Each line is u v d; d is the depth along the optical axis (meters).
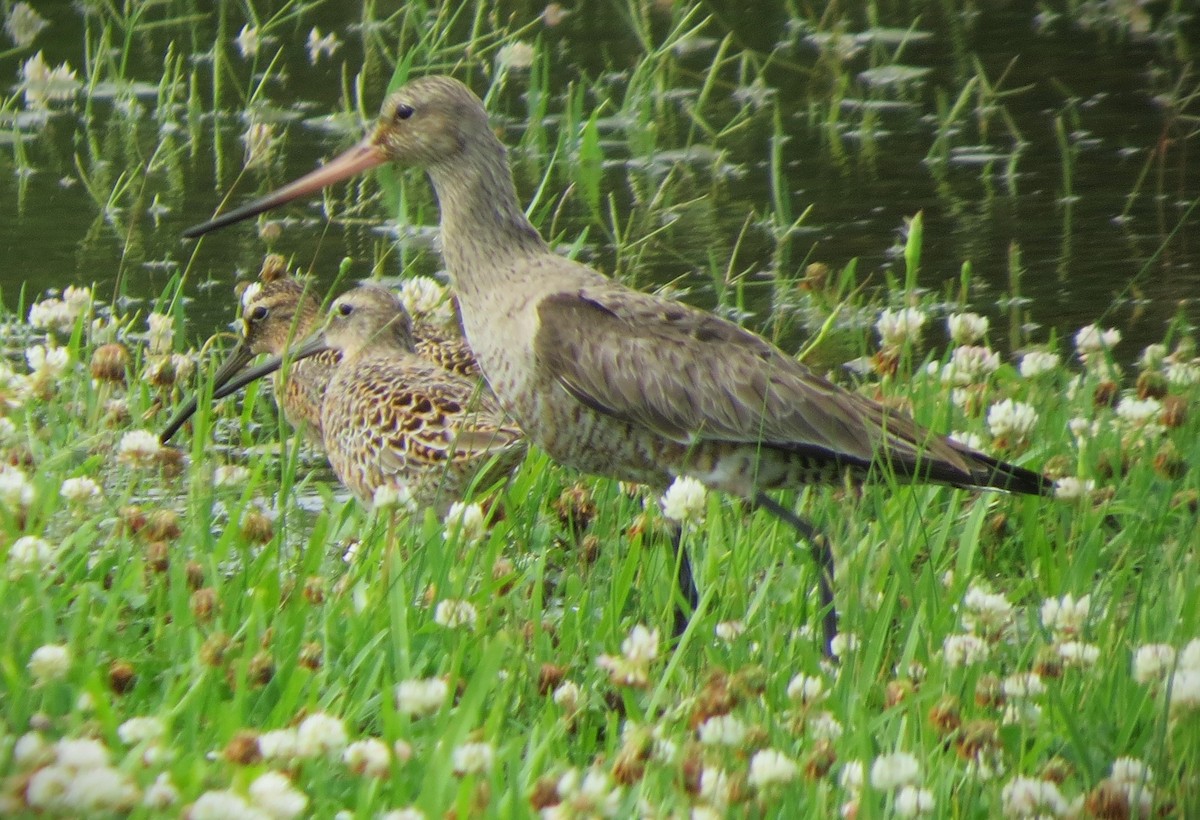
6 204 17.92
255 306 14.27
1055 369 13.77
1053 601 8.67
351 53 22.53
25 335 14.58
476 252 11.17
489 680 7.33
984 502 10.40
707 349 10.67
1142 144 19.80
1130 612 9.35
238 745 6.89
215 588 8.56
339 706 7.91
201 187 18.44
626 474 11.02
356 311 13.35
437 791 6.79
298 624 8.52
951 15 24.95
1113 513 11.12
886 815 7.11
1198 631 8.88
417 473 11.83
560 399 10.83
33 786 5.85
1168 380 13.05
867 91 21.81
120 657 8.20
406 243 17.34
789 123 20.81
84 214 17.72
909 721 7.93
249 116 20.20
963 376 12.66
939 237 17.36
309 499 12.71
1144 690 8.26
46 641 7.93
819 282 15.03
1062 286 16.19
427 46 20.61
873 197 18.44
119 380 12.19
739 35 23.77
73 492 9.47
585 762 7.95
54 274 16.19
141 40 23.05
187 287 16.05
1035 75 22.12
